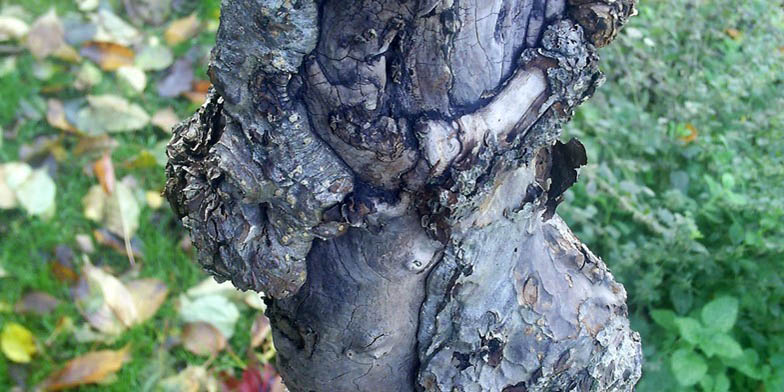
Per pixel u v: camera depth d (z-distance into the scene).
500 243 0.91
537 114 0.85
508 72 0.85
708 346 1.25
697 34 1.44
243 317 1.34
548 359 0.95
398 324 0.93
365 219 0.86
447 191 0.82
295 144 0.79
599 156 1.40
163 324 1.33
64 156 1.49
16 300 1.35
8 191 1.43
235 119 0.79
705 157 1.42
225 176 0.83
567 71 0.83
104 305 1.32
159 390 1.27
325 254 0.90
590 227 1.31
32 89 1.57
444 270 0.90
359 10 0.71
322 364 0.95
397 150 0.79
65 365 1.26
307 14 0.72
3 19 1.66
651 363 1.29
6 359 1.28
